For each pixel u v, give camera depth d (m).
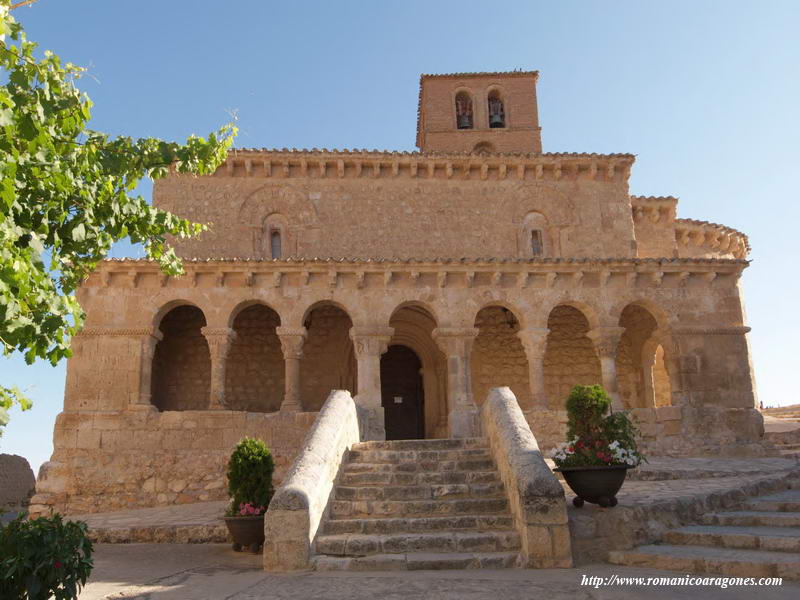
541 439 16.94
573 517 8.75
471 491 10.47
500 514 9.70
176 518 13.20
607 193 23.05
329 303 17.94
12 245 6.42
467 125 28.98
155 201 21.52
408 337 22.33
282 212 21.92
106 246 8.74
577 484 9.17
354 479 11.27
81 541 6.14
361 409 15.45
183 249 21.20
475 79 29.39
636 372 22.36
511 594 6.66
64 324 7.22
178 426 16.44
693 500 9.83
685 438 17.48
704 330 18.30
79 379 16.73
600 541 8.57
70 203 8.49
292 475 9.30
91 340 16.97
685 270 18.44
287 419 16.75
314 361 21.05
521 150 28.41
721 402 17.95
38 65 7.68
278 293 17.66
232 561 9.63
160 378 20.12
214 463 16.14
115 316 17.17
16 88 7.52
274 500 8.69
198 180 21.83
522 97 29.17
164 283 17.45
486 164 22.59
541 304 18.09
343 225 21.94
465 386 17.38
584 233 22.59
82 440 16.28
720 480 12.66
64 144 8.48
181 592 7.31
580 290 18.30
